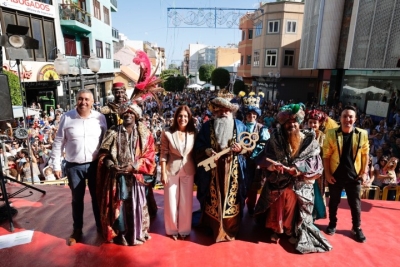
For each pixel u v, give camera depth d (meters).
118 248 2.96
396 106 12.68
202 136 3.04
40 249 2.94
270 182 3.06
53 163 3.01
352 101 16.17
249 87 32.44
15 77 9.30
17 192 4.27
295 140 2.89
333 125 3.72
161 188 5.60
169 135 3.02
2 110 3.58
